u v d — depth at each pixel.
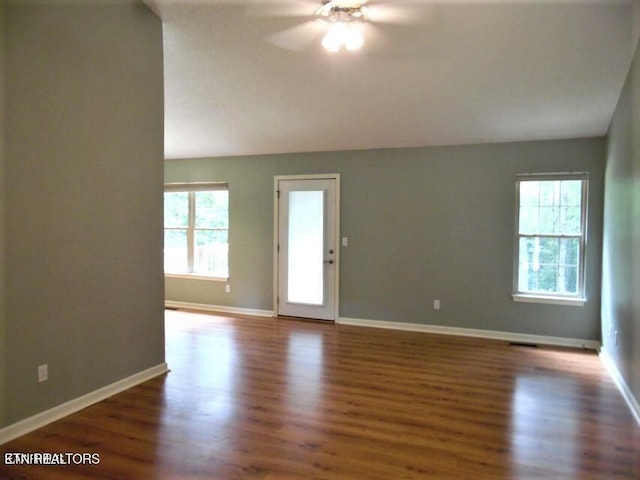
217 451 2.22
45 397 2.47
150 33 3.14
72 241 2.61
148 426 2.49
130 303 3.07
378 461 2.14
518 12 2.77
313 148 5.32
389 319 5.13
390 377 3.37
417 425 2.54
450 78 3.59
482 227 4.74
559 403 2.89
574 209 4.44
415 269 5.02
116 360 2.96
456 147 4.82
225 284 5.98
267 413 2.68
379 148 5.12
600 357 3.97
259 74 3.74
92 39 2.69
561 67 3.29
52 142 2.46
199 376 3.34
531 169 4.54
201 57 3.52
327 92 3.99
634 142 2.96
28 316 2.37
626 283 3.12
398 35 3.07
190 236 6.25
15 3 2.24
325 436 2.39
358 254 5.25
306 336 4.66
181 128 4.88
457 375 3.44
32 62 2.33
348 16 2.87
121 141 2.94
